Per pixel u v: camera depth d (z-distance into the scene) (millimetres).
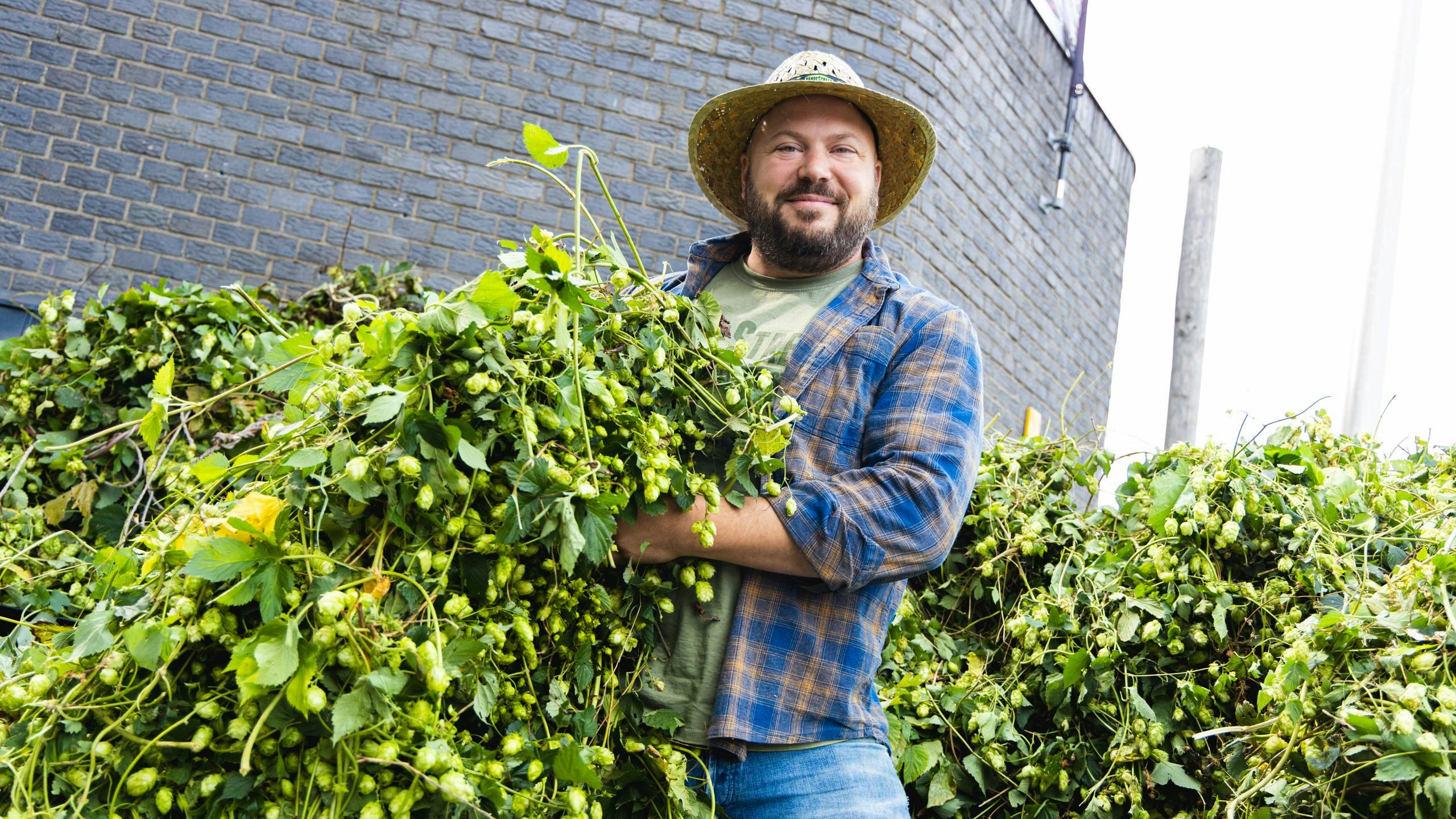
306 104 4715
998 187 6074
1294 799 1676
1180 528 2381
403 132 4785
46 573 2342
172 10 4652
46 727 1237
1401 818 1585
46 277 4355
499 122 4871
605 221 4879
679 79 5047
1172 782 2197
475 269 4746
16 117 4438
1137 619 2311
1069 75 6953
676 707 1716
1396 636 1684
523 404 1413
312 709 1188
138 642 1248
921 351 1857
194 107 4613
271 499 1337
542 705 1579
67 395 2832
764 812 1697
